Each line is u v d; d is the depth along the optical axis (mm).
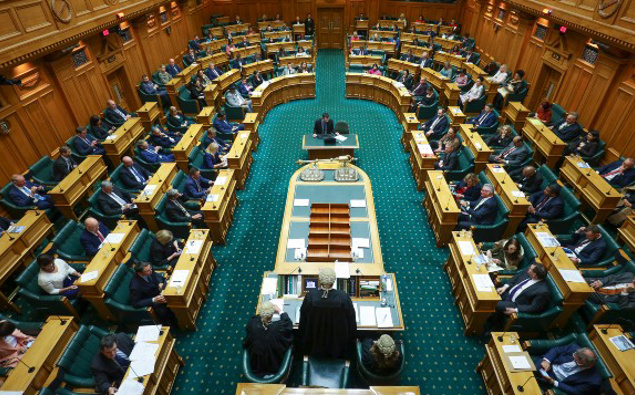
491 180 7434
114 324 5543
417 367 5027
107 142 8672
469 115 11797
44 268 5203
